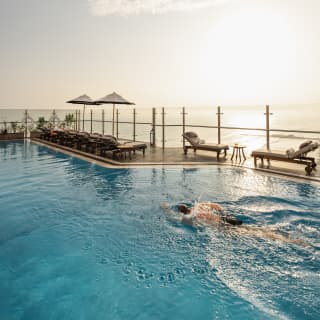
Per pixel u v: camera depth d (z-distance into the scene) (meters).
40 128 20.38
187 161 10.84
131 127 43.03
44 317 2.93
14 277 3.65
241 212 5.93
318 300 3.19
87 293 3.34
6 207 6.29
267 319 2.89
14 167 10.62
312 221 5.44
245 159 11.14
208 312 3.02
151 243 4.64
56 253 4.28
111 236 4.89
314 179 7.79
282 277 3.65
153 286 3.49
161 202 6.63
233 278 3.65
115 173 9.37
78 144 15.33
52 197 7.01
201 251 4.37
